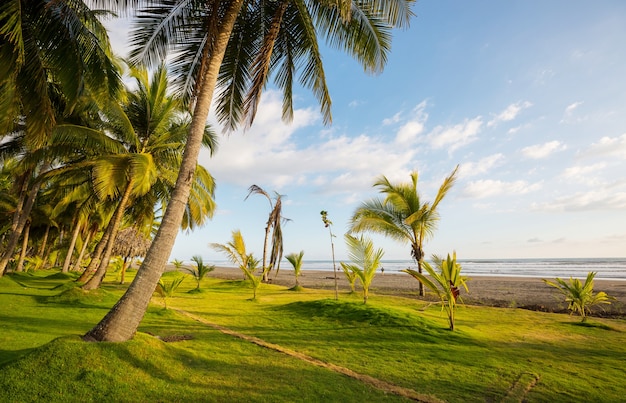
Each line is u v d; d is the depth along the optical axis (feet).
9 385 10.52
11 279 46.60
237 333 22.94
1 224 75.15
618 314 38.06
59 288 40.11
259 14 25.21
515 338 23.80
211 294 52.90
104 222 75.72
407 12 20.34
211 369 14.53
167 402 10.80
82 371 11.75
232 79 26.09
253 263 72.79
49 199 72.74
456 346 20.93
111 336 14.23
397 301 44.50
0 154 45.47
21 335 18.28
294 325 26.18
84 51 25.82
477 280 107.55
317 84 24.88
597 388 13.94
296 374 14.52
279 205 91.25
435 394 12.94
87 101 36.06
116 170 33.94
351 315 28.14
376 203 61.87
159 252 16.25
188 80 25.46
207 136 45.32
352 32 24.64
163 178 43.45
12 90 24.56
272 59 26.71
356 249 32.94
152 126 42.83
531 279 109.29
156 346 14.98
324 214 39.55
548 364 17.43
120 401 10.63
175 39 23.48
